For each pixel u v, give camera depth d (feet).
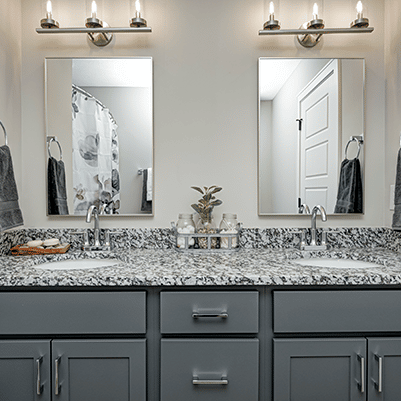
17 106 5.55
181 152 5.74
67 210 5.66
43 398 3.66
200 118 5.75
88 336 3.76
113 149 5.68
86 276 3.67
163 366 3.70
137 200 5.70
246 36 5.73
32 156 5.69
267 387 3.80
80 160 5.66
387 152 5.67
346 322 3.74
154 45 5.73
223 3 5.74
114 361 3.71
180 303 3.72
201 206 5.38
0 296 3.68
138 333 3.73
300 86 5.70
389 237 5.48
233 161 5.76
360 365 3.70
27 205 5.69
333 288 3.79
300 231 5.59
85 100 5.66
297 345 3.70
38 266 4.71
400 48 5.27
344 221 5.76
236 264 4.26
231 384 3.72
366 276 3.66
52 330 3.70
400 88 5.28
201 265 4.20
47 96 5.64
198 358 3.71
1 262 4.51
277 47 5.73
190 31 5.73
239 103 5.74
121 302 3.72
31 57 5.69
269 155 5.70
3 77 5.09
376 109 5.74
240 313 3.73
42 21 5.19
